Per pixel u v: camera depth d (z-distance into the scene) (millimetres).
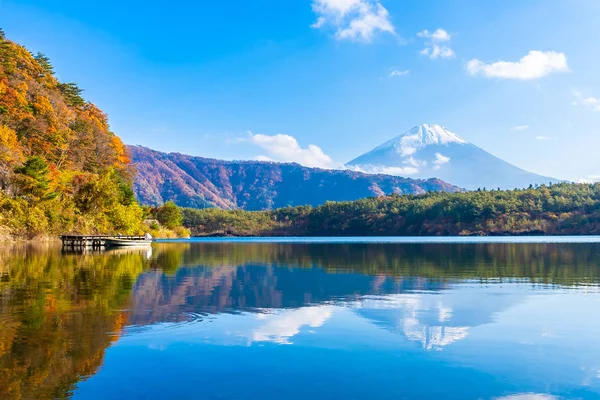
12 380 9891
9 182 70062
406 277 28734
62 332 13625
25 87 83875
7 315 15859
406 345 12805
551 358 11805
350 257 48625
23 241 69750
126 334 13539
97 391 9406
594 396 9523
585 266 36156
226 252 59938
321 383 10062
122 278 26766
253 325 14898
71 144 98375
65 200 82438
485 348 12594
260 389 9688
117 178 104875
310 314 16688
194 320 15508
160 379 10102
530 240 108688
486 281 26547
